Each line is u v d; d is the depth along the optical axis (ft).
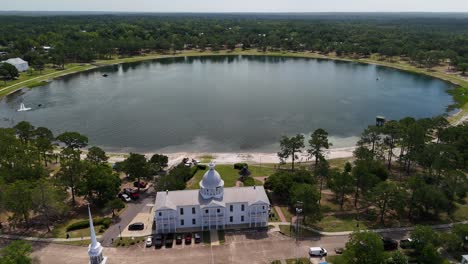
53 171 537.65
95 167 472.85
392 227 413.80
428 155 508.12
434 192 418.72
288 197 465.88
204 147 655.35
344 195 495.00
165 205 391.04
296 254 366.02
